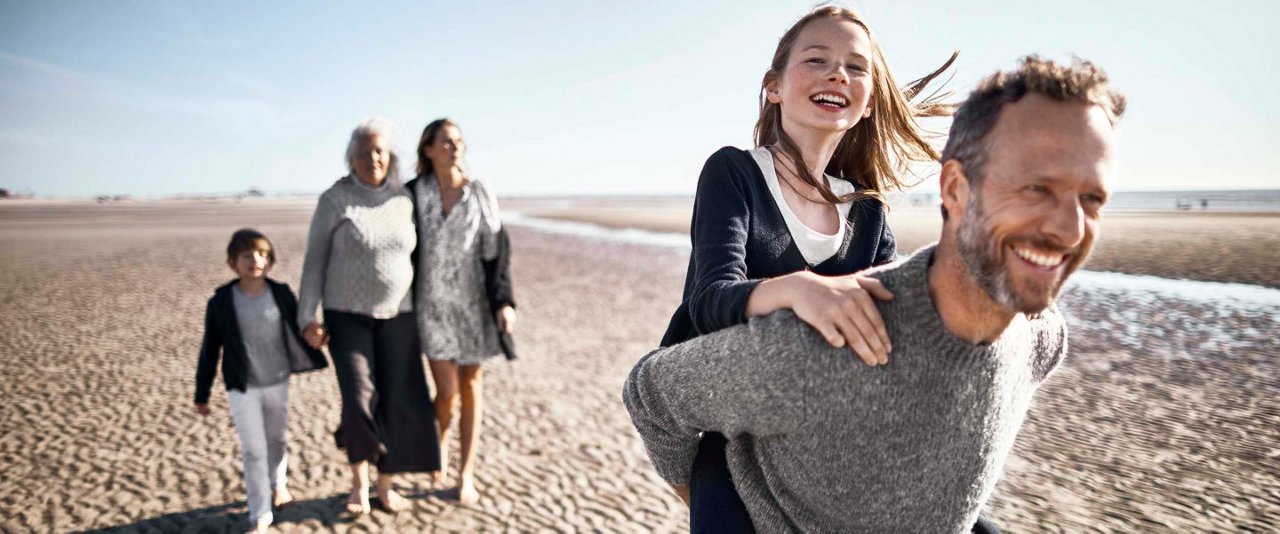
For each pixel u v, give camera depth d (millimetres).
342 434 3633
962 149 886
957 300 938
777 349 984
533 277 16672
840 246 1379
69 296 11797
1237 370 7391
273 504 3961
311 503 4031
